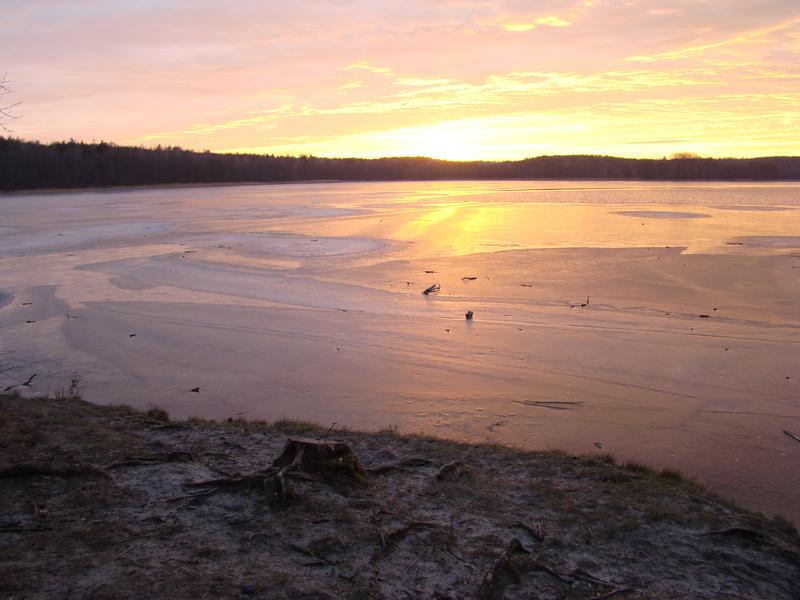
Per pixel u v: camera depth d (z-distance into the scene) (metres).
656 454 10.52
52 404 10.62
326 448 7.55
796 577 5.91
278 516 6.39
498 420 12.03
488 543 6.12
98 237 40.19
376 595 5.18
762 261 28.55
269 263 29.86
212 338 17.61
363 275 26.78
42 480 6.89
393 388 13.79
